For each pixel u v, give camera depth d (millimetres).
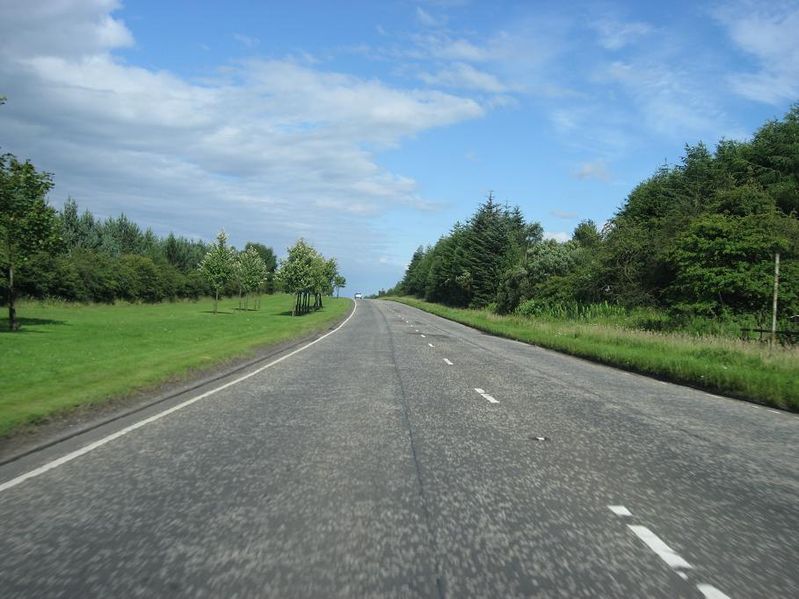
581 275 53906
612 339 28750
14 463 7414
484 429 9898
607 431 10031
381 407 11883
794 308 31406
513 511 5895
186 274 100188
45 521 5441
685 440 9500
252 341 25953
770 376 15688
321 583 4281
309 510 5809
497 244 95625
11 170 33438
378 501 6117
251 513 5707
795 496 6656
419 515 5723
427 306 101562
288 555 4750
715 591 4277
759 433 10328
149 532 5203
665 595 4199
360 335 35312
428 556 4773
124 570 4449
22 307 57312
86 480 6715
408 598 4086
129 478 6809
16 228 33125
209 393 13422
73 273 66125
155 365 16219
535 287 64812
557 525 5543
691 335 28719
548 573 4516
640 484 6957
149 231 105688
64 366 17219
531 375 18125
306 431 9500
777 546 5148
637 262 47312
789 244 33625
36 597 4031
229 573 4418
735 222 34688
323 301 113438
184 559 4652
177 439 8836
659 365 19344
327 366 19250
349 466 7453
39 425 9336
